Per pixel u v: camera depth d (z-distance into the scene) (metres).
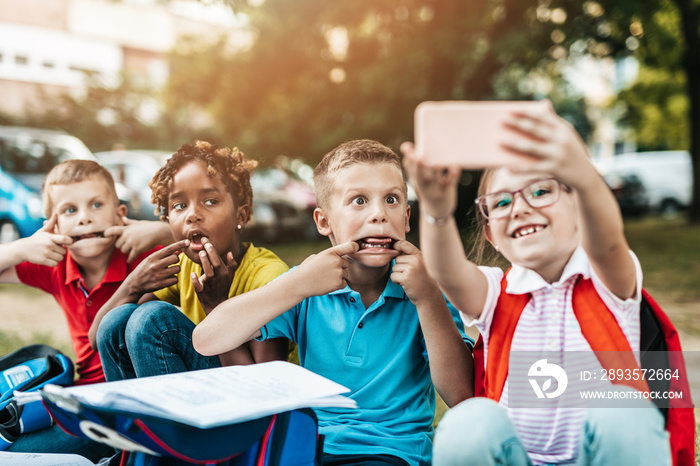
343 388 1.35
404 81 8.29
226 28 10.99
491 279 1.45
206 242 1.73
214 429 1.23
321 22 8.85
